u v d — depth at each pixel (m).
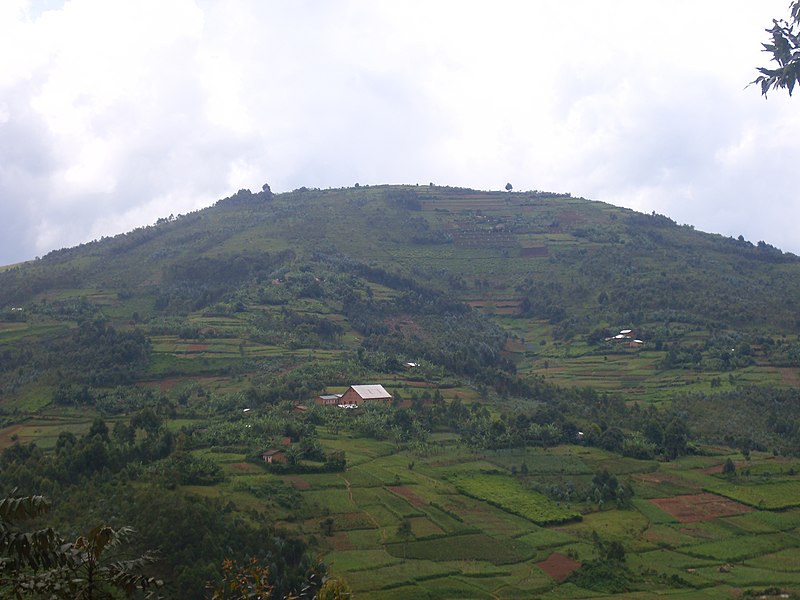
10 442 106.25
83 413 120.12
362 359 153.12
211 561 62.25
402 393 137.88
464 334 193.12
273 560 66.94
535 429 122.50
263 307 181.62
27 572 18.22
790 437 128.88
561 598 69.56
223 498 80.81
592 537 85.75
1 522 16.64
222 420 115.88
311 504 86.25
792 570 78.38
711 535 88.31
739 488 104.06
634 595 70.31
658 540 86.19
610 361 177.50
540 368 180.75
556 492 99.56
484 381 154.38
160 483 81.00
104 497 74.00
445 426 125.12
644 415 134.25
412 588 68.50
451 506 91.19
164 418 117.56
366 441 113.75
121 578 17.77
